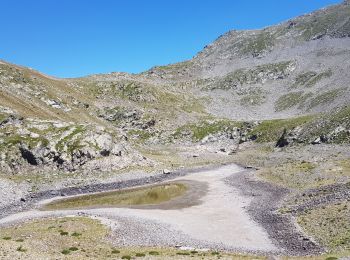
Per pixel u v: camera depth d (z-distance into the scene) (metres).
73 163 110.44
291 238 54.09
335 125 139.25
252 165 130.00
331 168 95.19
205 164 139.00
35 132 115.06
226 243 53.62
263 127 183.62
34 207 79.94
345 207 61.94
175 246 51.88
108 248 49.28
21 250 44.03
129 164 121.25
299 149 138.12
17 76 187.88
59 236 54.00
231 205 77.00
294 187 85.50
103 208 77.19
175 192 93.38
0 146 105.75
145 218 67.88
